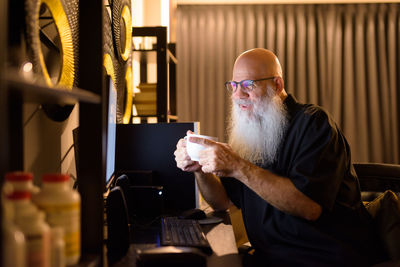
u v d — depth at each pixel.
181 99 4.01
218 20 4.04
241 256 1.04
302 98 4.00
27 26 0.86
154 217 1.53
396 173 1.67
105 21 1.60
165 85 2.28
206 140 1.18
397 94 4.07
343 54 4.08
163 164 1.73
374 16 4.06
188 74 4.04
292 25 4.02
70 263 0.66
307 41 4.04
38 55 0.94
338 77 4.01
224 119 4.04
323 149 1.19
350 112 4.01
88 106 0.86
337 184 1.19
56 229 0.60
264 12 4.07
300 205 1.13
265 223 1.28
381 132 4.05
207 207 1.88
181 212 1.63
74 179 1.50
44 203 0.63
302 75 4.00
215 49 4.07
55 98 0.68
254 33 4.07
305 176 1.14
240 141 1.49
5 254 0.48
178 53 4.02
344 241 1.19
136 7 2.86
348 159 1.35
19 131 0.83
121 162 1.74
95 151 0.86
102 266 0.85
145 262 0.85
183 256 0.85
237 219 1.94
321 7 4.04
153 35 2.30
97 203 0.85
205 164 1.18
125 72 2.08
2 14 0.56
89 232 0.85
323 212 1.22
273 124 1.36
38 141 1.14
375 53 4.05
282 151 1.33
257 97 1.41
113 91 1.28
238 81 1.44
